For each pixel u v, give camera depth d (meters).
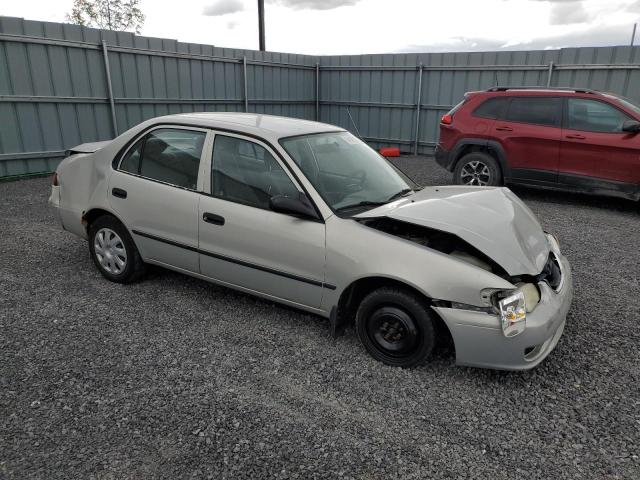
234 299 4.34
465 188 4.29
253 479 2.34
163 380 3.12
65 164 4.84
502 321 2.89
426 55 14.32
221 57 13.47
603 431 2.75
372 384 3.15
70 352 3.42
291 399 2.97
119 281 4.59
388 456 2.52
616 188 7.63
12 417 2.74
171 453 2.50
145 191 4.19
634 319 4.14
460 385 3.16
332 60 16.11
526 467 2.47
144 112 11.95
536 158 8.18
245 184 3.74
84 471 2.37
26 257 5.31
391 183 4.10
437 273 3.03
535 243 3.40
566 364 3.43
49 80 9.96
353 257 3.26
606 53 12.06
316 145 3.97
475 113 8.75
